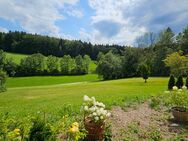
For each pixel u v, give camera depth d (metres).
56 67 96.06
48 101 22.03
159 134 9.23
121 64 84.06
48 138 5.32
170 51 78.06
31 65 90.25
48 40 121.19
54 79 85.31
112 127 9.49
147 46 82.94
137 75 82.12
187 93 14.21
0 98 31.23
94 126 7.18
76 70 100.12
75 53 127.75
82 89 39.56
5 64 84.19
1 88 49.28
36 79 83.38
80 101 18.36
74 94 29.69
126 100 16.27
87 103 7.94
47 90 42.03
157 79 57.00
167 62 57.69
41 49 119.06
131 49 82.81
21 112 12.27
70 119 9.65
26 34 118.56
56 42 123.31
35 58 91.44
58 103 17.73
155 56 79.25
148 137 9.06
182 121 11.12
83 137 6.56
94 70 106.19
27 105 18.55
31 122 5.48
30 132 5.20
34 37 118.25
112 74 84.50
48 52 120.81
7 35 114.31
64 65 98.00
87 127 7.22
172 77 33.00
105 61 84.56
